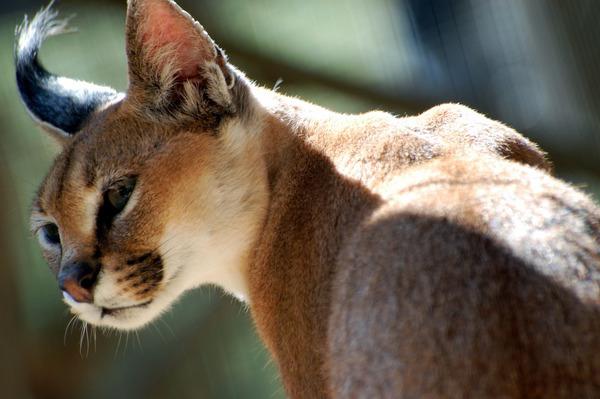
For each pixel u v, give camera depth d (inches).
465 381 290.2
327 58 944.3
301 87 943.7
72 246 421.7
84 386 861.8
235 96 436.8
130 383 872.9
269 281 414.0
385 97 933.2
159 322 892.6
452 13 917.8
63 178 427.2
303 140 428.8
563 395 283.3
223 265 436.5
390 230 331.6
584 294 295.4
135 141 426.9
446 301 301.1
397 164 382.9
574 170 882.1
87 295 416.8
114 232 416.5
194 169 425.4
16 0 879.7
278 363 410.3
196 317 900.0
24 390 839.1
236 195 429.4
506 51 892.6
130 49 430.9
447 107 434.9
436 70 929.5
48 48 922.7
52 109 488.1
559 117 878.4
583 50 837.2
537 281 296.4
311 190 410.0
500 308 293.6
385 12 953.5
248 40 920.9
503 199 324.8
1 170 852.0
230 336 907.4
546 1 835.4
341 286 341.7
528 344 287.6
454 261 307.6
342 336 327.9
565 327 289.6
